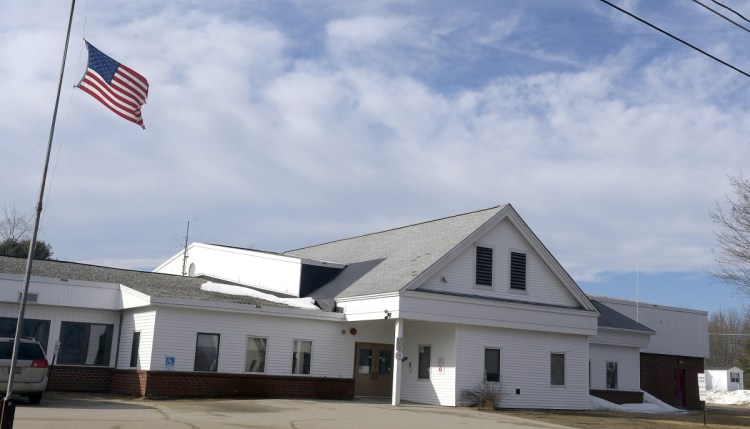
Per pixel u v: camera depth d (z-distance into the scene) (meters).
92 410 19.27
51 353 26.97
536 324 29.62
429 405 27.66
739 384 73.88
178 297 26.12
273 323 27.72
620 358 37.38
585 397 31.19
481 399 27.33
